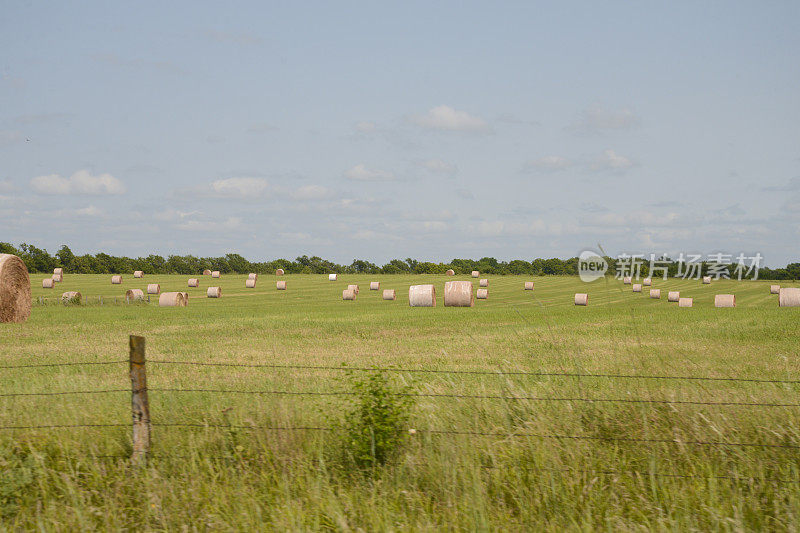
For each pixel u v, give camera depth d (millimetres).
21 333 29719
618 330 30156
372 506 5922
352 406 9008
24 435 7738
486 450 6980
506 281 128125
